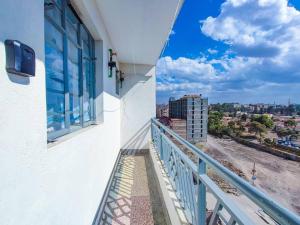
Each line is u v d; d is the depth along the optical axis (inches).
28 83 31.5
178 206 76.7
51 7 46.8
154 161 145.5
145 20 107.5
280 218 21.6
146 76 211.6
